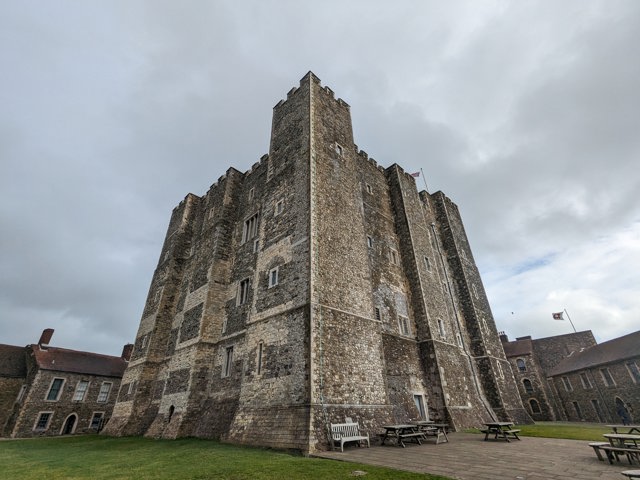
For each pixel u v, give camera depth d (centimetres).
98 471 923
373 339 1673
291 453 1143
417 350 2181
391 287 2277
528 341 4712
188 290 2559
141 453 1290
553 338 4906
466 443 1327
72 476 862
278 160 2203
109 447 1616
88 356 4031
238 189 2858
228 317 2150
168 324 2741
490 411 2328
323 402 1280
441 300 2580
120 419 2447
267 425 1330
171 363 2266
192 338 2169
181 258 3048
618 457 939
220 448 1293
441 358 2155
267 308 1681
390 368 1880
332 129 2239
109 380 3872
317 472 792
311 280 1516
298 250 1662
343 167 2133
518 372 4406
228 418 1645
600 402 3450
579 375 3741
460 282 2988
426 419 1914
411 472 770
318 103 2244
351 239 1878
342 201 1961
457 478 705
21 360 3697
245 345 1716
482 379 2558
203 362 2036
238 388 1738
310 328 1400
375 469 812
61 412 3431
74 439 2228
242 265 2281
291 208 1859
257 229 2348
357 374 1485
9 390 3425
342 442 1154
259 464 902
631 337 3297
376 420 1430
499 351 2866
